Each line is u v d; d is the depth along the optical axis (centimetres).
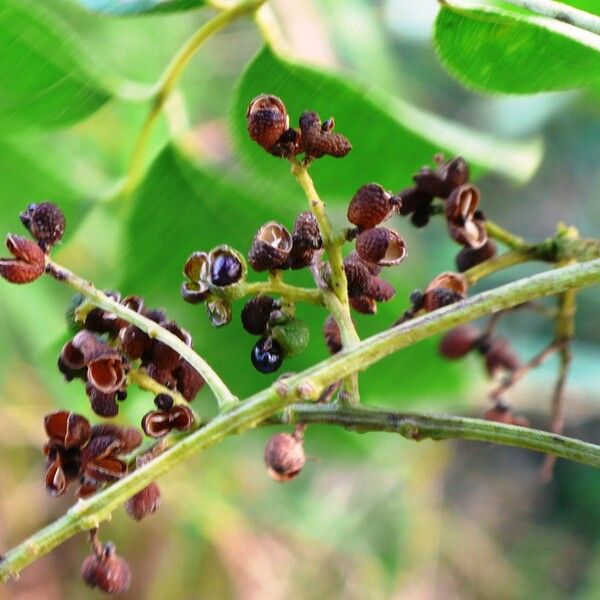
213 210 29
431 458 53
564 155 61
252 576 46
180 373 22
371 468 51
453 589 55
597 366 38
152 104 27
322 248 21
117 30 40
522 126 53
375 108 27
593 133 60
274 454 21
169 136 28
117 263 30
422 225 24
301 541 49
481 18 23
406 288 31
